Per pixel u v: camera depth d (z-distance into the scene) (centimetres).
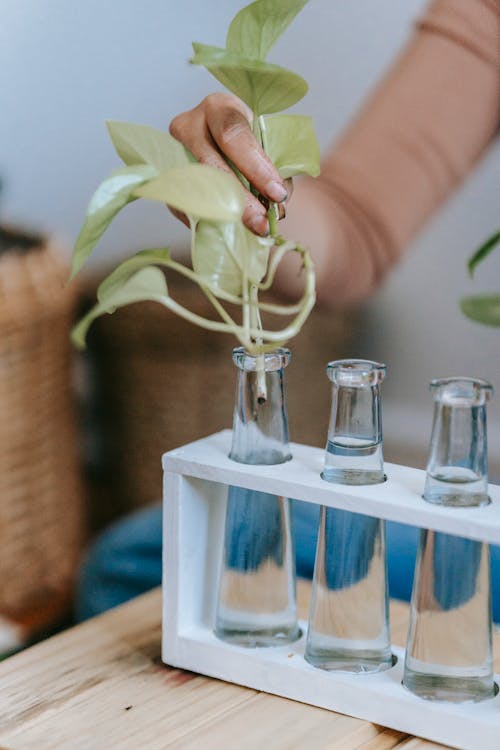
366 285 154
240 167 84
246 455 88
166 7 162
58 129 168
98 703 87
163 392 169
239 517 88
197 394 167
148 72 165
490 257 149
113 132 84
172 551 89
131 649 93
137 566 130
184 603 90
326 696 86
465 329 152
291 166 87
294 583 90
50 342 167
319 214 150
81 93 166
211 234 82
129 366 170
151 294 80
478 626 83
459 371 154
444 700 83
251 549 88
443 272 152
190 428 169
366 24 148
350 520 85
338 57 151
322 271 151
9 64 169
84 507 175
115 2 164
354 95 151
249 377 87
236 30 82
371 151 150
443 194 149
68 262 170
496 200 146
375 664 86
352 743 83
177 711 86
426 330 154
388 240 151
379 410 85
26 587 169
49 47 167
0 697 87
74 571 175
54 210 171
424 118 147
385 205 150
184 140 87
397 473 87
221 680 89
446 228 150
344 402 85
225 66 80
